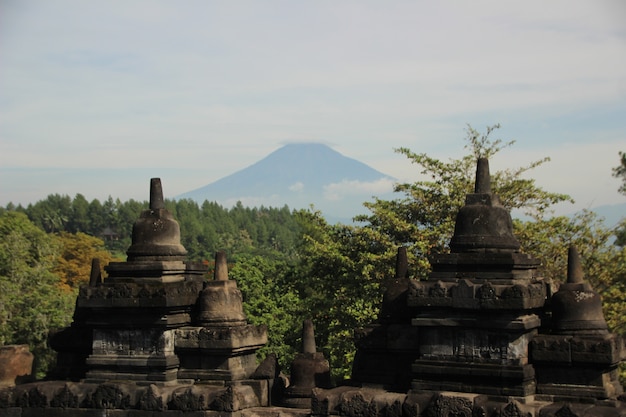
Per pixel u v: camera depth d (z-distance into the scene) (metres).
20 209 180.50
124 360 26.00
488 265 22.62
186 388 24.72
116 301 25.91
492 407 21.00
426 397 22.22
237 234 174.38
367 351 24.73
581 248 45.91
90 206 185.12
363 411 22.59
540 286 22.23
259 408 24.53
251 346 26.42
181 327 26.31
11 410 26.22
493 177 49.41
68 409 25.67
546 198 49.06
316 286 51.75
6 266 74.81
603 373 21.50
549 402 21.62
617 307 43.31
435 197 49.38
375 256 44.94
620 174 56.62
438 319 22.50
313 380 25.20
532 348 21.92
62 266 104.88
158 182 27.59
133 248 26.94
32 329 70.81
